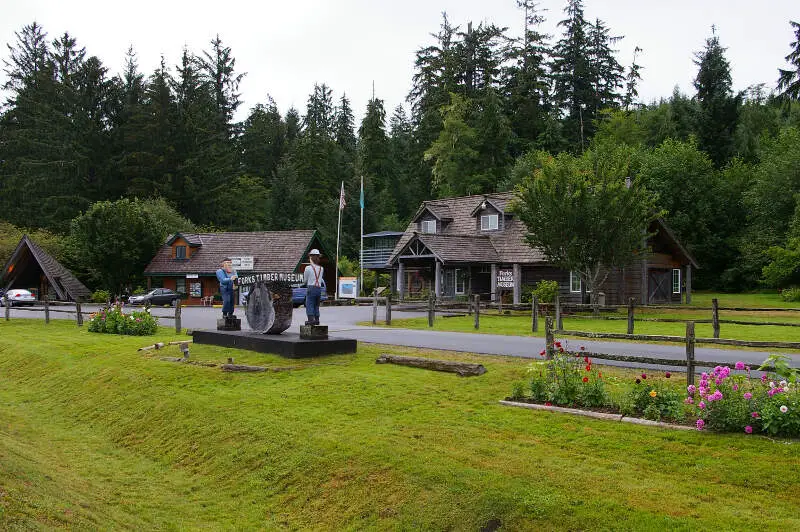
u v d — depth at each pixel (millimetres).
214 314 34125
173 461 11305
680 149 55406
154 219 52812
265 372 14531
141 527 8594
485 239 39844
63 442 12750
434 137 72750
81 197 64250
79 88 68875
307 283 16344
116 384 15422
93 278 51781
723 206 54812
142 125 67312
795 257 43000
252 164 83438
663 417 9898
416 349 16594
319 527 8594
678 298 42156
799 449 8312
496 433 10000
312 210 71875
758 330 22375
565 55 75562
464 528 7793
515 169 60219
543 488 8086
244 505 9453
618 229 28812
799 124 55625
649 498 7629
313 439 10562
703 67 67188
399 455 9523
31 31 75250
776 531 6727
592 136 72812
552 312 28500
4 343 22188
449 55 74312
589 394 10742
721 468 8148
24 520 7363
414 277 45219
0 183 68812
